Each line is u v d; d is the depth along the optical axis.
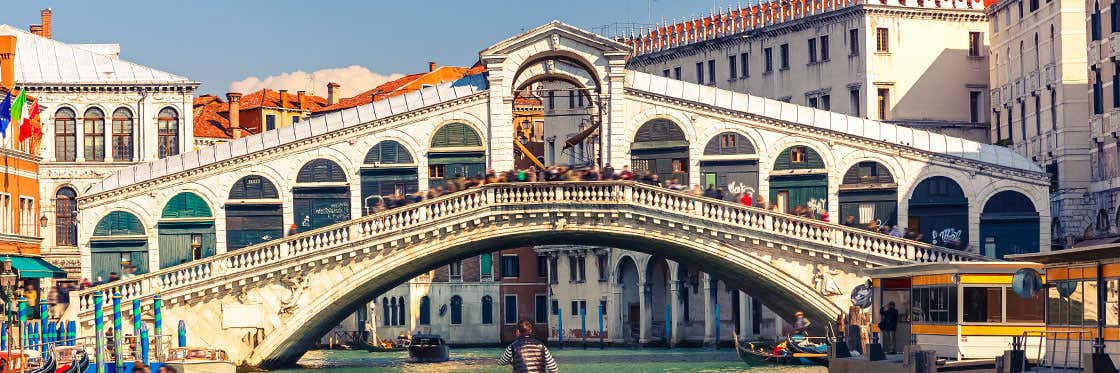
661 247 57.34
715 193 56.50
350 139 58.19
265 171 58.31
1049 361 36.34
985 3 77.56
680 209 55.28
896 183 58.28
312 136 58.19
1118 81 58.56
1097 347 32.62
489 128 57.91
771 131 58.34
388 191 58.16
